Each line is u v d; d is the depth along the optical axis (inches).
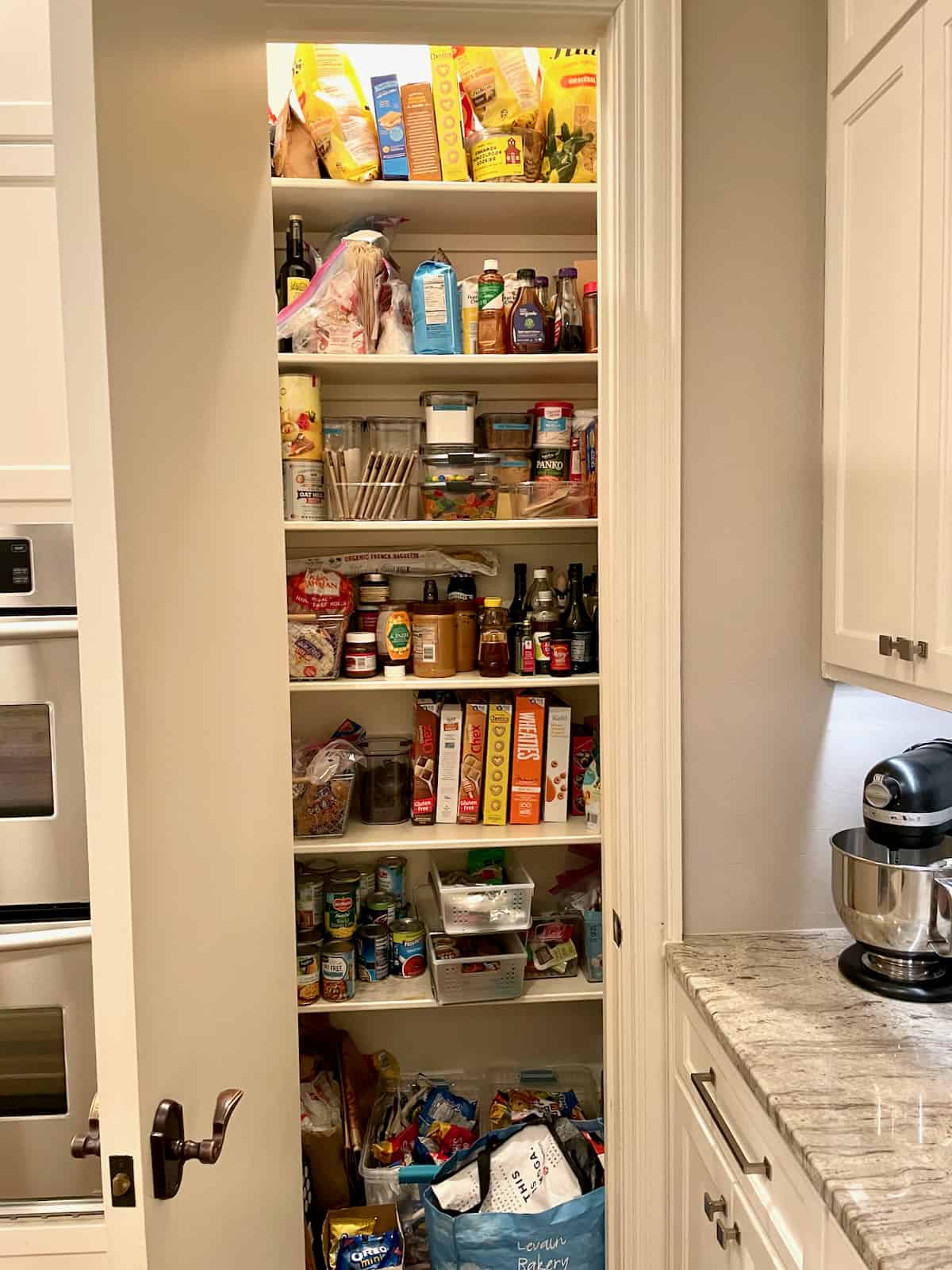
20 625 55.4
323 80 84.9
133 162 34.2
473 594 96.4
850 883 53.7
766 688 62.3
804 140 59.9
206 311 45.4
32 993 56.4
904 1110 43.2
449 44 62.6
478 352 88.7
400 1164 87.9
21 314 58.4
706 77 59.1
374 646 90.6
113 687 31.8
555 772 93.4
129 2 34.0
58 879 57.3
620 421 60.9
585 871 96.4
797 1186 42.9
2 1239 56.9
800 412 61.2
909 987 54.2
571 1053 102.2
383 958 93.0
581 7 58.5
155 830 35.3
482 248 96.7
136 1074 32.6
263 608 58.7
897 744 63.3
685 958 60.2
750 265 60.1
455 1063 101.5
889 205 51.5
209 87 46.0
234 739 49.4
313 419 87.0
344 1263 78.6
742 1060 47.7
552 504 89.7
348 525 86.4
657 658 61.2
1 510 59.0
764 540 61.6
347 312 86.2
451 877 94.5
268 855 58.8
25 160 57.5
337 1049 95.7
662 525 60.4
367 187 83.7
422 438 95.2
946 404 46.1
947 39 45.0
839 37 57.5
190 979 39.6
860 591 55.8
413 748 93.7
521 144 85.3
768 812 63.0
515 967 88.0
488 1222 72.6
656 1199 65.2
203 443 44.4
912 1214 36.4
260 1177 54.2
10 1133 57.1
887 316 51.9
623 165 59.2
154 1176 34.1
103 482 31.5
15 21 57.0
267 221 63.1
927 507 48.0
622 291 60.1
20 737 56.6
